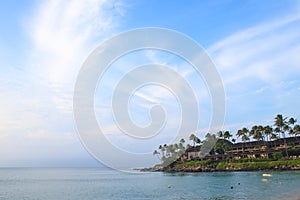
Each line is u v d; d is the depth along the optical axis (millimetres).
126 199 48688
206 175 99875
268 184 61656
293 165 98812
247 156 119688
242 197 45844
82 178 114062
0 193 59750
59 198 51312
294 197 42875
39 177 129375
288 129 117750
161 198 48656
